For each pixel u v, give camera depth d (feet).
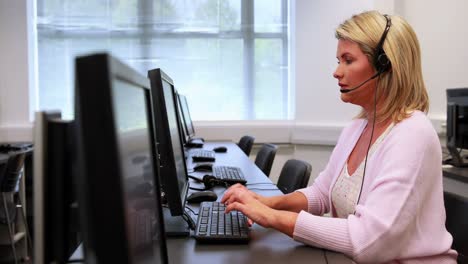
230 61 14.60
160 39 14.33
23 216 8.73
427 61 11.49
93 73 1.43
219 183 6.52
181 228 3.95
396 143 3.48
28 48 13.41
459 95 8.32
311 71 13.53
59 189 1.71
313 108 13.61
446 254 3.43
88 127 1.44
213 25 14.49
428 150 3.38
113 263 1.45
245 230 3.80
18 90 13.38
